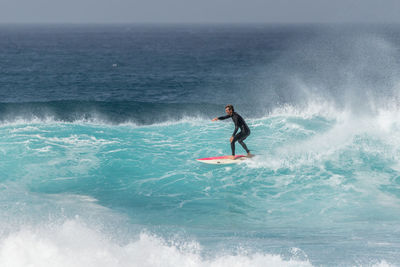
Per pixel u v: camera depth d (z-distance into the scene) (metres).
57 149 12.91
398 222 7.92
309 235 7.08
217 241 6.48
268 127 15.84
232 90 32.03
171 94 30.91
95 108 21.06
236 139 12.28
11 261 4.55
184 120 18.34
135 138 14.64
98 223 7.27
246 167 11.72
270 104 24.59
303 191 10.03
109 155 12.61
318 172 11.16
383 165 11.43
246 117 19.81
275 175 11.12
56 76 41.00
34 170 11.21
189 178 11.03
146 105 21.91
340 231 7.37
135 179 10.92
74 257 4.75
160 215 8.66
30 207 8.28
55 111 20.38
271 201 9.53
